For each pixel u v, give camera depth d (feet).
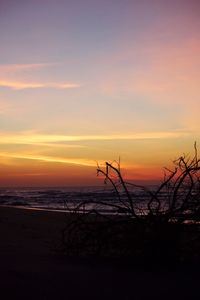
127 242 24.30
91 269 20.80
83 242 26.02
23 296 14.70
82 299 14.67
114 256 25.40
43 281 17.17
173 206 24.34
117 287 16.72
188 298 15.19
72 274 19.07
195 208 24.49
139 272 20.43
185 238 24.35
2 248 29.04
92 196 83.41
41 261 22.67
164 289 16.53
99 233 25.43
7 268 19.49
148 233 23.88
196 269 21.42
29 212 71.15
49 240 35.06
